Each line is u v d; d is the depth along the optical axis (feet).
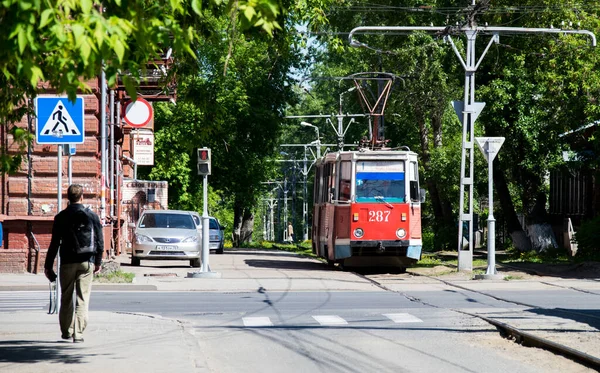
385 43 314.76
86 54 41.78
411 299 139.64
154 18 46.39
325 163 229.86
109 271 167.53
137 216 333.42
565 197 332.80
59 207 107.65
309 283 171.12
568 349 80.59
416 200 212.23
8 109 67.21
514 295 144.97
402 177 211.41
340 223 211.20
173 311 122.72
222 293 151.94
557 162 276.62
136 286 157.58
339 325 106.32
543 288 159.12
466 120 205.46
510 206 309.22
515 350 85.35
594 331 95.81
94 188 197.57
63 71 43.52
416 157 215.31
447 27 203.51
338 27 319.06
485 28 204.74
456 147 318.65
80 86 46.06
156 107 423.64
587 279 180.04
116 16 45.14
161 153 426.51
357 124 470.80
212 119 97.35
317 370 74.02
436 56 295.48
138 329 99.04
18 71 43.32
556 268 209.15
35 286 154.81
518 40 277.03
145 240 223.92
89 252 86.12
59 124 107.24
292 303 134.21
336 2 303.07
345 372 73.00
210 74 402.11
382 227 207.82
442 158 317.42
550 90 254.68
